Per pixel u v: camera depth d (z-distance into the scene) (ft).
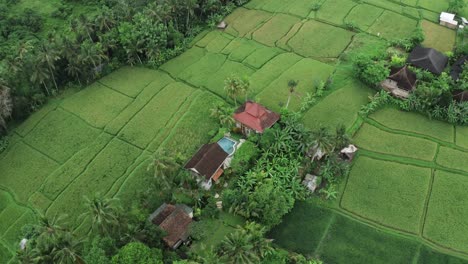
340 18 321.32
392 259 185.78
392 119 243.60
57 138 247.91
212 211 199.82
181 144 235.40
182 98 264.72
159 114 255.70
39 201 216.95
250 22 326.65
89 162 232.12
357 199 207.21
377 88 258.98
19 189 224.12
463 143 229.04
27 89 262.67
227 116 235.61
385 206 203.82
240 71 281.33
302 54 291.58
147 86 277.23
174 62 294.87
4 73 257.96
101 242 165.07
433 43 290.97
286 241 193.98
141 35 282.36
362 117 244.83
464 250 185.37
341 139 211.82
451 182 211.20
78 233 200.03
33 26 338.13
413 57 269.64
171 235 185.68
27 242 189.98
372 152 227.40
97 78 285.43
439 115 240.73
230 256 164.76
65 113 262.88
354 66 264.72
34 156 239.71
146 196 205.67
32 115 263.90
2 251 200.23
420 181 212.64
